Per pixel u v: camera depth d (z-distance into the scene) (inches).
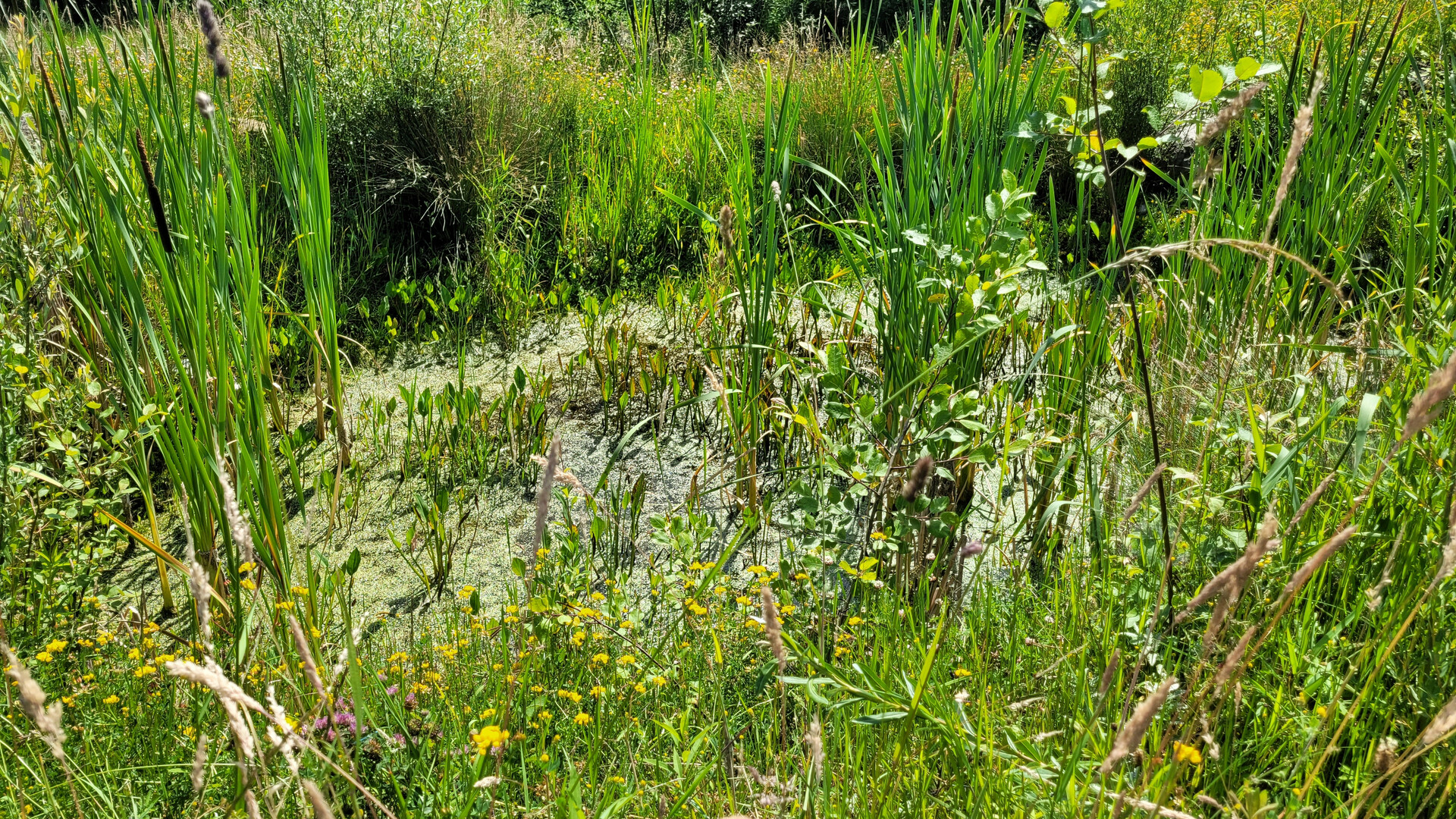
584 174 246.5
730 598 123.8
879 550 111.9
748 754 87.8
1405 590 71.1
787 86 141.6
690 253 241.8
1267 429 80.1
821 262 221.9
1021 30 118.9
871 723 66.0
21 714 88.0
